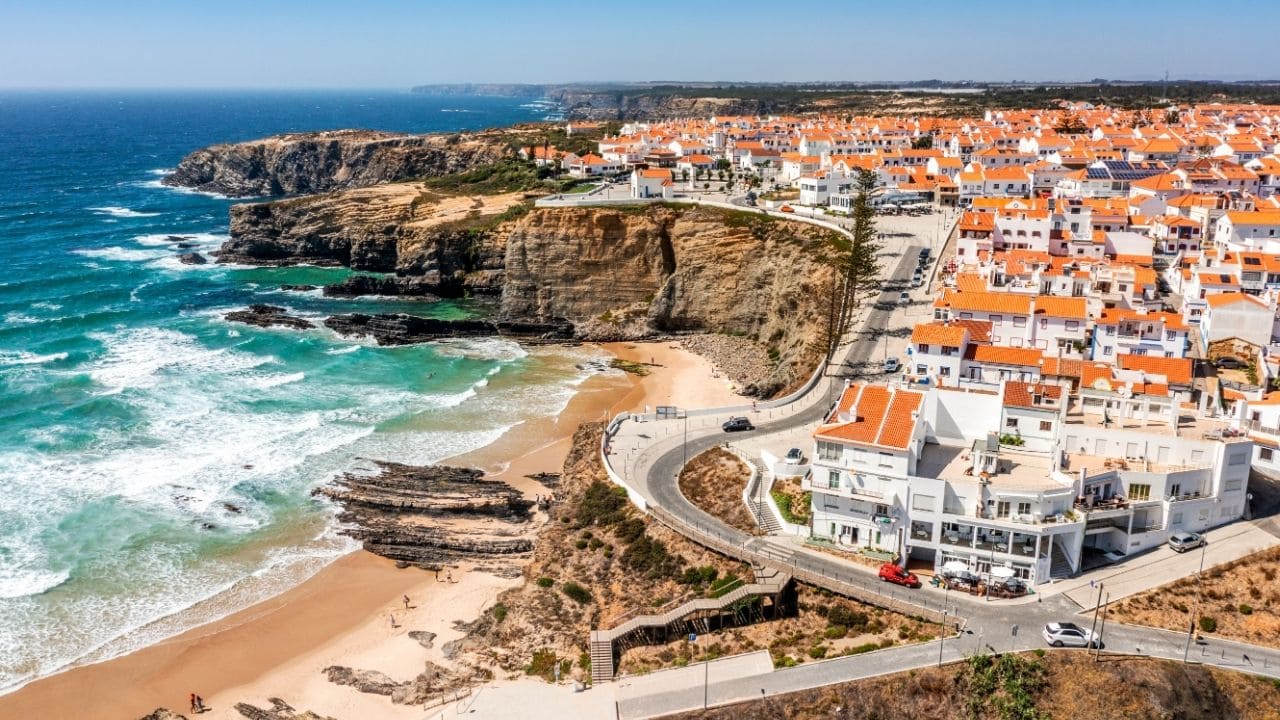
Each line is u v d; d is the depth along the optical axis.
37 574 70.44
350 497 82.31
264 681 59.94
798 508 67.50
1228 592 55.59
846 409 65.75
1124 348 85.00
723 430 85.38
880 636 54.66
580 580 67.12
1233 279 96.62
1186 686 48.69
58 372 112.38
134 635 64.25
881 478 60.16
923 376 78.56
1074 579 57.78
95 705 57.72
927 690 49.91
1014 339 88.25
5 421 96.69
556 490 82.94
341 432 97.25
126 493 82.62
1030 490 57.31
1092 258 108.00
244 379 112.56
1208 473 61.00
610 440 85.75
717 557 63.97
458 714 54.06
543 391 111.62
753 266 129.12
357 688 58.88
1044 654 50.91
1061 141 196.00
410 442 95.06
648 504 70.69
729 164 199.62
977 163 168.38
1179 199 129.12
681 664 55.72
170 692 58.97
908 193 158.50
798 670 52.78
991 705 48.88
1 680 59.62
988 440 61.72
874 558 60.78
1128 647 51.47
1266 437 66.81
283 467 88.50
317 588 70.19
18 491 82.31
